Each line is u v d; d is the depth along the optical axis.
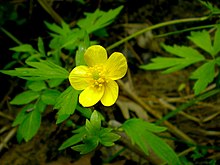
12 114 0.16
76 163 0.14
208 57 0.19
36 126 0.11
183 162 0.13
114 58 0.08
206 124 0.15
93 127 0.08
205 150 0.13
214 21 0.18
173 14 0.19
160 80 0.18
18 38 0.18
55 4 0.19
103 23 0.13
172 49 0.14
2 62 0.17
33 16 0.18
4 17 0.18
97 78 0.08
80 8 0.19
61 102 0.08
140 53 0.19
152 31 0.19
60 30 0.14
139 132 0.10
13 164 0.14
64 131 0.15
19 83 0.17
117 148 0.14
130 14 0.19
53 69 0.09
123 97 0.16
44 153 0.15
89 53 0.09
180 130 0.15
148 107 0.16
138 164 0.14
